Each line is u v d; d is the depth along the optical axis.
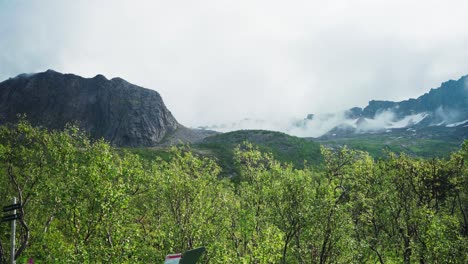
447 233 35.53
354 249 34.69
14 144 34.41
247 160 39.88
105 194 27.56
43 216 35.91
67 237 32.84
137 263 28.17
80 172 28.75
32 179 33.72
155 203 36.12
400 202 44.47
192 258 13.30
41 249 31.67
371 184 42.84
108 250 26.27
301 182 34.59
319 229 34.56
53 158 32.88
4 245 34.94
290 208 34.53
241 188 40.69
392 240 43.88
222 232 36.47
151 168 36.84
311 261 35.72
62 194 28.52
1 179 34.94
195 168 36.78
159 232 32.97
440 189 48.09
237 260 31.16
